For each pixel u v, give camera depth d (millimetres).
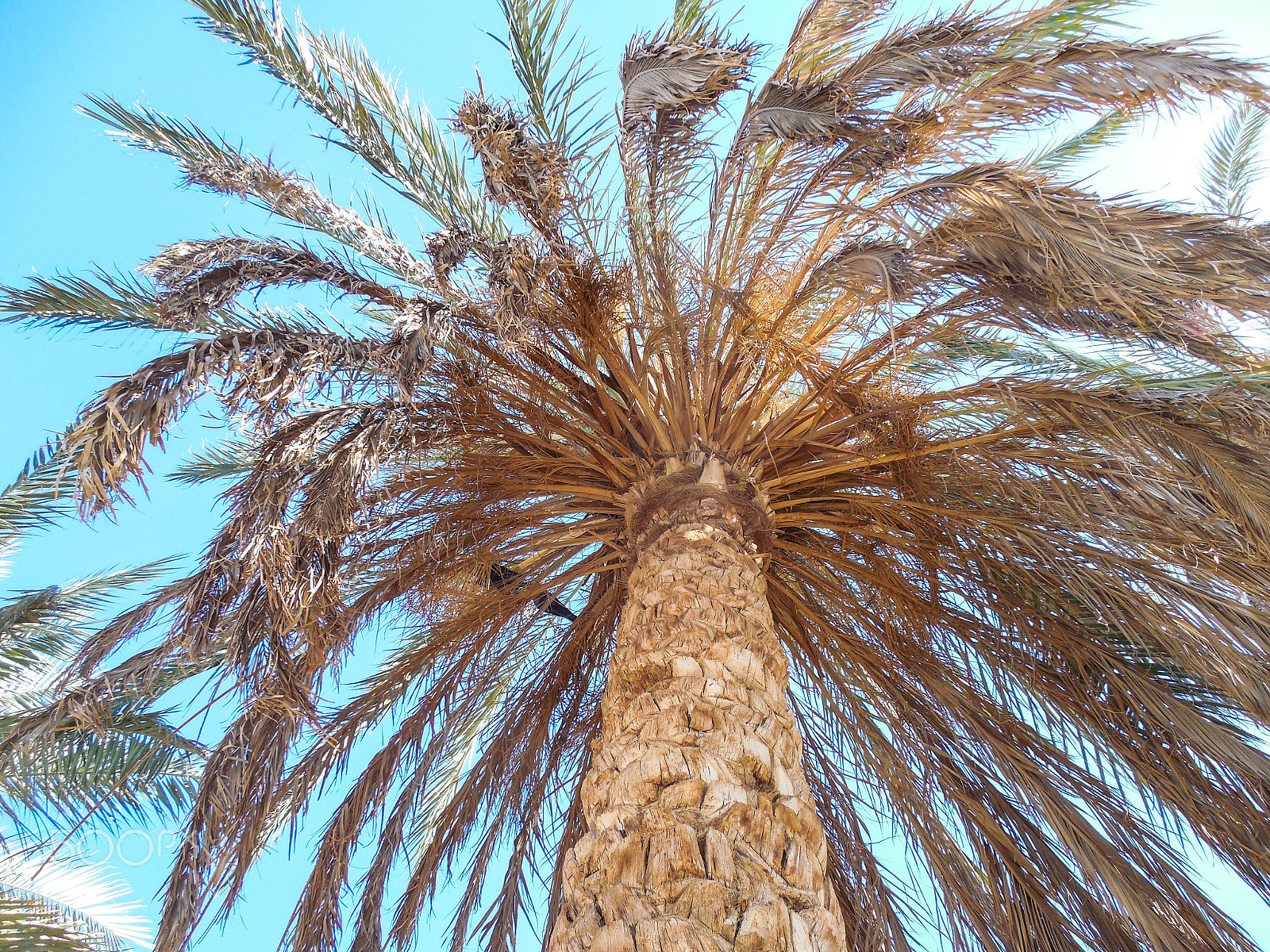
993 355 6777
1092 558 5262
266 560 4207
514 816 6297
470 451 5727
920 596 5797
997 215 4590
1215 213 4535
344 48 6172
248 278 4703
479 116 4660
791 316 5520
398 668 5852
